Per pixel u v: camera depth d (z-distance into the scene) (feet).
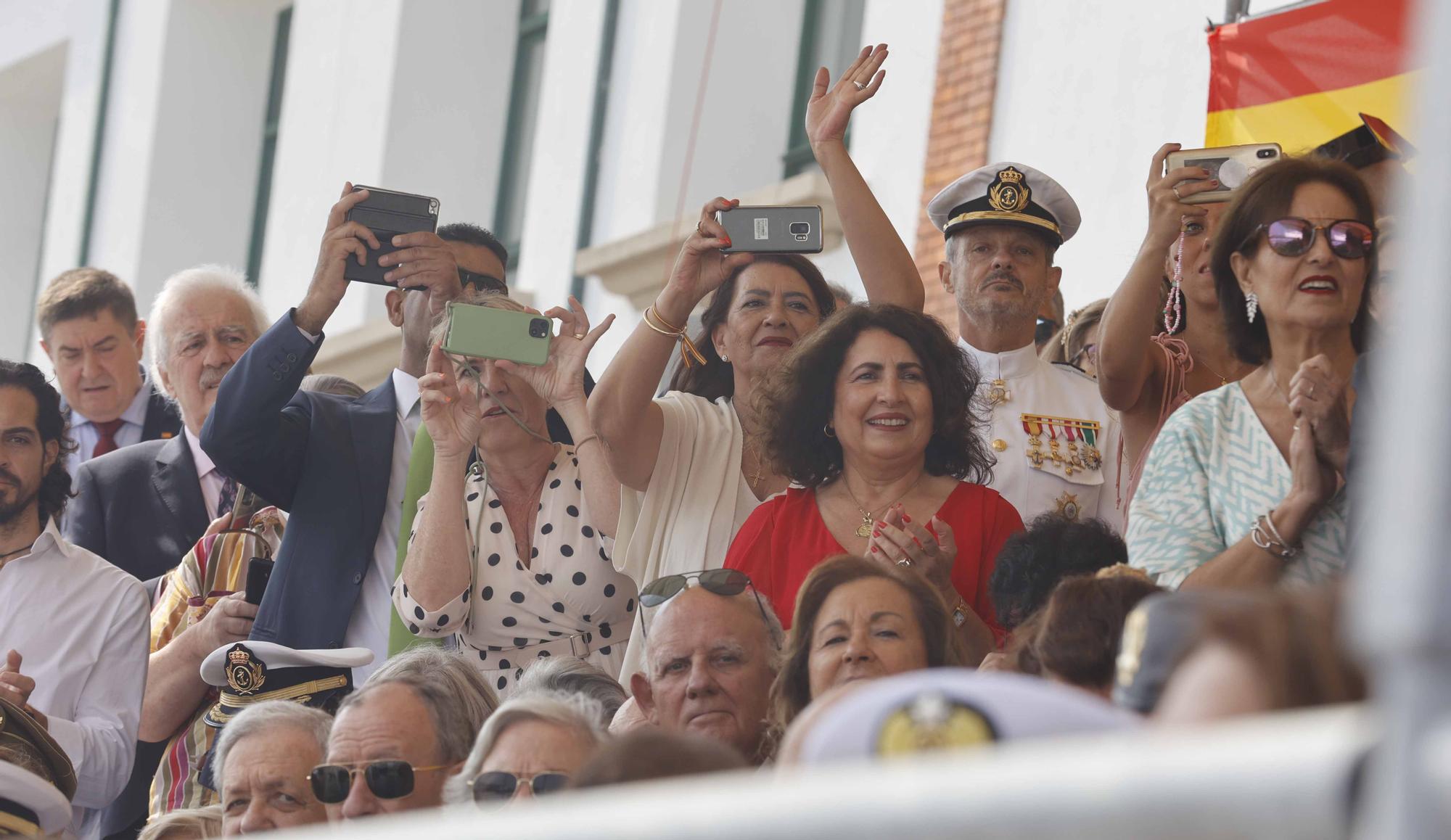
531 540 46.03
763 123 109.50
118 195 147.64
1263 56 56.85
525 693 37.83
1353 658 11.68
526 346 45.70
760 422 41.78
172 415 74.23
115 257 146.61
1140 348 42.91
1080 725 14.19
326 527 50.75
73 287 73.10
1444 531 6.79
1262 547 32.55
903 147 96.58
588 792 18.67
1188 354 45.70
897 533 37.11
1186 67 80.38
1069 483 47.24
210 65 146.82
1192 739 7.88
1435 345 6.91
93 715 49.65
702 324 49.49
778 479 45.57
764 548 40.27
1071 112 86.02
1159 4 82.38
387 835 11.03
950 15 94.99
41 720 42.93
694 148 109.60
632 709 36.27
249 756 38.37
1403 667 6.97
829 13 108.37
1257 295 35.88
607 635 45.83
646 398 45.16
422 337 52.70
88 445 72.74
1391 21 54.54
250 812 38.04
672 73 111.04
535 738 31.07
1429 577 6.78
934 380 40.81
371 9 131.85
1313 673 11.99
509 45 130.31
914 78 96.78
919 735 14.32
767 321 46.93
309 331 50.88
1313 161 35.81
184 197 144.97
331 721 39.52
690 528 44.39
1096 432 48.32
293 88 139.85
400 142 127.34
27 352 160.04
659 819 9.28
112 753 49.03
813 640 32.17
